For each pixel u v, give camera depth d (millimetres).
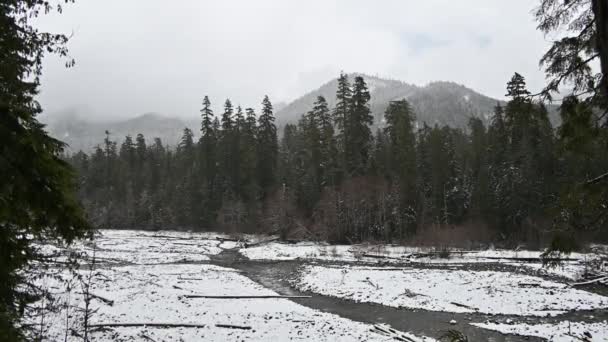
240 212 57656
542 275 25578
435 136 51344
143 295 19797
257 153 63219
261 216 55656
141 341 13367
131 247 43062
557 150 6906
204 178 67125
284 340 14297
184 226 64562
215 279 26109
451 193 48062
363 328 15977
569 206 6504
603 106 6074
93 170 85438
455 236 40531
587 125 6305
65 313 14273
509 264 30172
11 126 4285
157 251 40938
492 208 44531
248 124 65125
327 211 47438
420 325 17000
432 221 45125
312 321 16781
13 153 4156
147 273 26859
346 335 15000
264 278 28328
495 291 21844
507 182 43781
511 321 17094
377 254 36594
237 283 25047
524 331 15734
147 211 70062
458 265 30750
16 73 6309
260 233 53750
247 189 61656
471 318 17812
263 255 39000
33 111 6555
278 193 54094
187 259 36562
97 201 75938
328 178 52688
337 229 46625
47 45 6770
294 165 60500
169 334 14367
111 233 61250
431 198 47469
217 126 71625
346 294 22562
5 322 4770
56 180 4629
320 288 24125
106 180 84375
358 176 49281
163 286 22594
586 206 6320
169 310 17484
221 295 21094
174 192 68812
